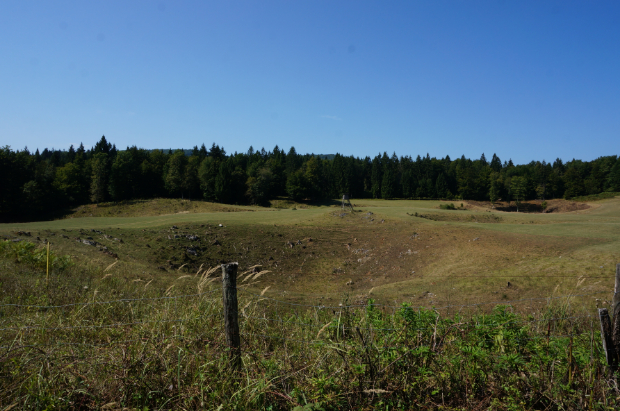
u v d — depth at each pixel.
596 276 17.52
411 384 3.56
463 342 4.28
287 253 40.34
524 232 36.94
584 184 109.44
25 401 3.07
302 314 6.95
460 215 59.03
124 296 7.82
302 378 3.64
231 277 3.90
